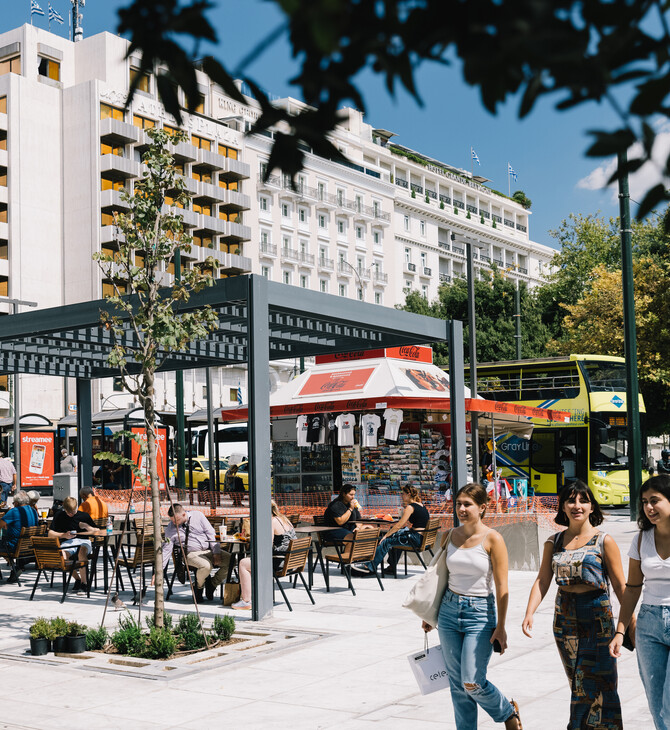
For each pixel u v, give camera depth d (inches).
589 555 205.3
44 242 2409.0
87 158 2416.3
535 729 247.1
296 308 485.4
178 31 53.1
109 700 294.0
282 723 263.6
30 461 1318.9
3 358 690.2
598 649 204.1
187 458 1556.3
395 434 776.9
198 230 2669.8
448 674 216.7
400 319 571.2
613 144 48.2
